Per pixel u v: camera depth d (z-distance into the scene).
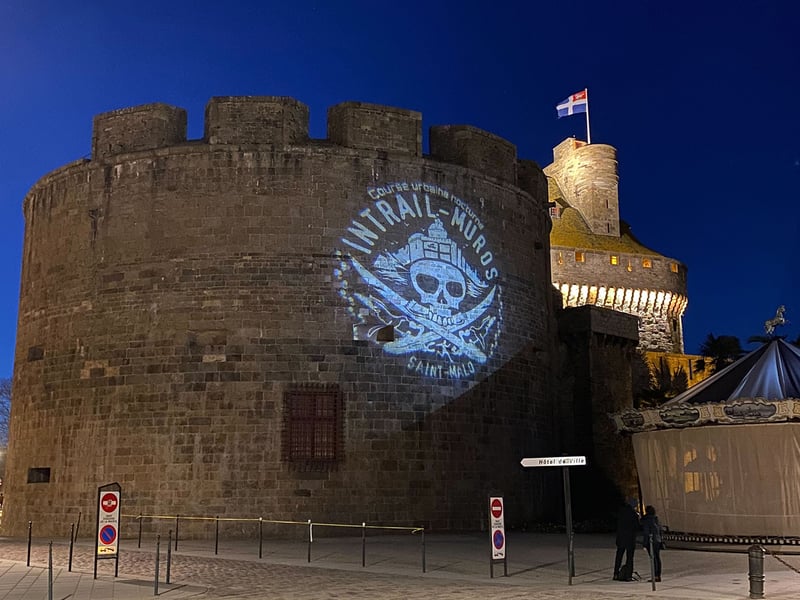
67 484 27.03
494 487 28.64
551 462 15.50
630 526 15.67
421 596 13.49
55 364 28.41
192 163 27.75
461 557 19.47
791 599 12.98
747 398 20.98
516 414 30.34
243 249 26.98
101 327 27.56
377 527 22.81
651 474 23.44
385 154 28.55
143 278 27.36
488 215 30.77
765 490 20.91
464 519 27.48
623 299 55.03
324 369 26.45
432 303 28.39
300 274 26.94
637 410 23.39
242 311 26.58
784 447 20.84
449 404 28.05
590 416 37.00
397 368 27.25
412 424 27.11
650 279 56.00
